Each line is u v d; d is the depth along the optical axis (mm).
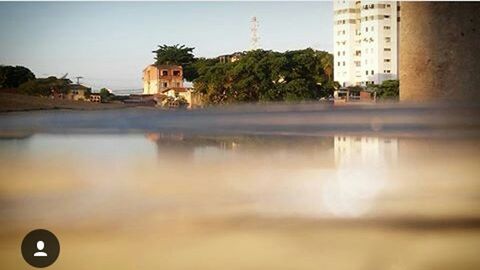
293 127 64125
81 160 40875
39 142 51656
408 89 83500
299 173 35594
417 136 53875
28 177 33406
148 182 32750
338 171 36312
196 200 27984
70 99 133250
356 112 80312
